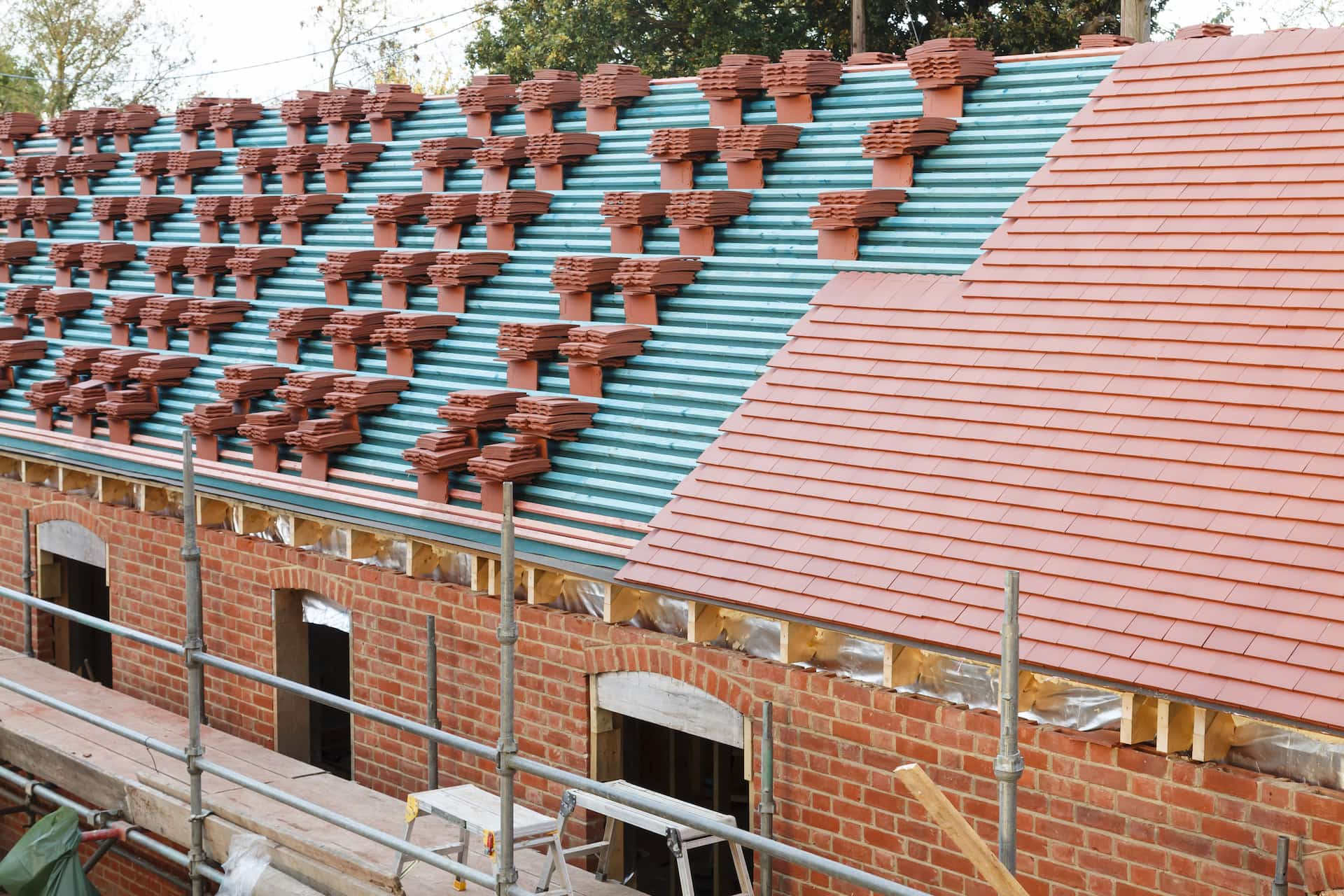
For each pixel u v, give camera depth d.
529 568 12.00
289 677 14.50
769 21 37.88
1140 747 8.61
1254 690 7.81
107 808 13.09
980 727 9.24
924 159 12.33
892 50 37.41
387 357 14.57
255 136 19.23
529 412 12.34
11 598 13.15
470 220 15.20
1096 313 10.20
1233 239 9.94
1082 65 12.06
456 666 12.70
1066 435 9.68
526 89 15.68
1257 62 10.89
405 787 13.27
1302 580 8.15
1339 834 7.78
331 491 13.54
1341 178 9.81
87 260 19.02
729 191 13.04
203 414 14.95
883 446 10.45
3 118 23.20
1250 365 9.28
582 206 14.47
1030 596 8.97
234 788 12.73
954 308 11.02
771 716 10.35
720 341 12.34
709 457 11.27
